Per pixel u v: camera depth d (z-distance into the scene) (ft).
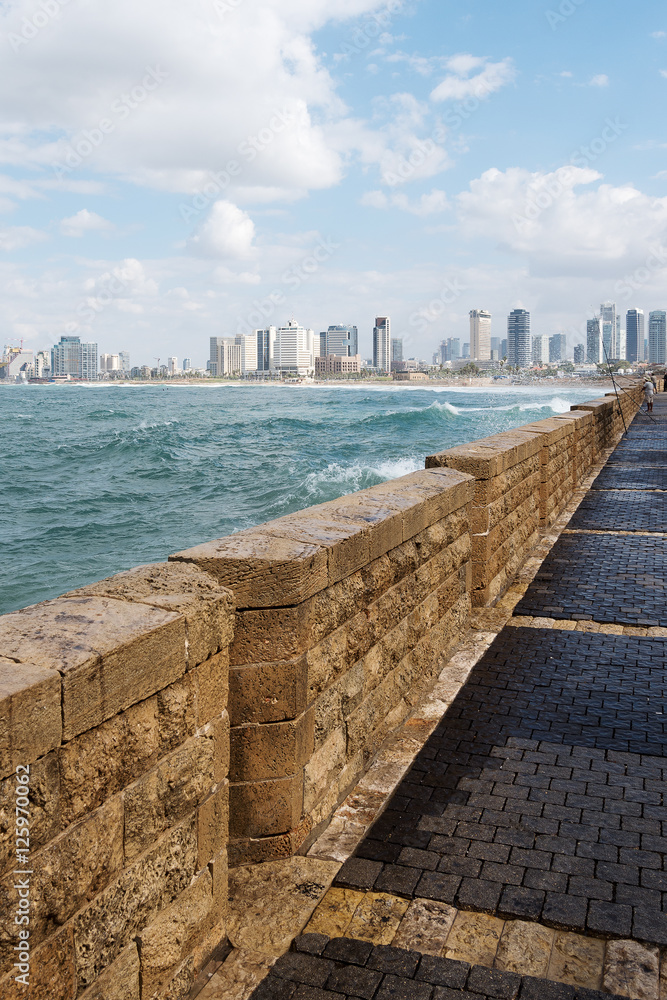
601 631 21.33
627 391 96.99
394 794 12.96
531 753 14.33
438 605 18.26
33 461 118.83
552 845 11.41
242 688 10.96
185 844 8.55
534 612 22.97
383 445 135.85
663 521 36.35
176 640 8.05
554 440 35.70
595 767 13.75
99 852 7.15
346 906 10.22
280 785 11.18
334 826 12.13
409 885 10.57
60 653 6.82
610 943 9.43
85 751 6.94
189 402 330.75
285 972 9.03
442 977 8.91
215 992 8.77
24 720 6.14
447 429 168.66
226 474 101.09
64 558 59.67
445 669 18.58
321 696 12.11
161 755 8.05
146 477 101.76
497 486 24.06
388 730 14.88
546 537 33.73
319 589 11.55
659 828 11.81
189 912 8.63
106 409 265.54
